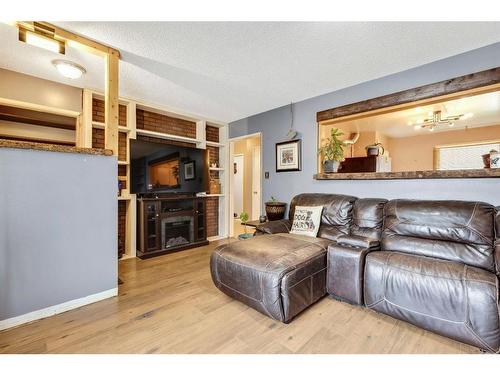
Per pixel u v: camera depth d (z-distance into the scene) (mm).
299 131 3500
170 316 1828
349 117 3004
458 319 1452
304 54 2211
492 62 2029
